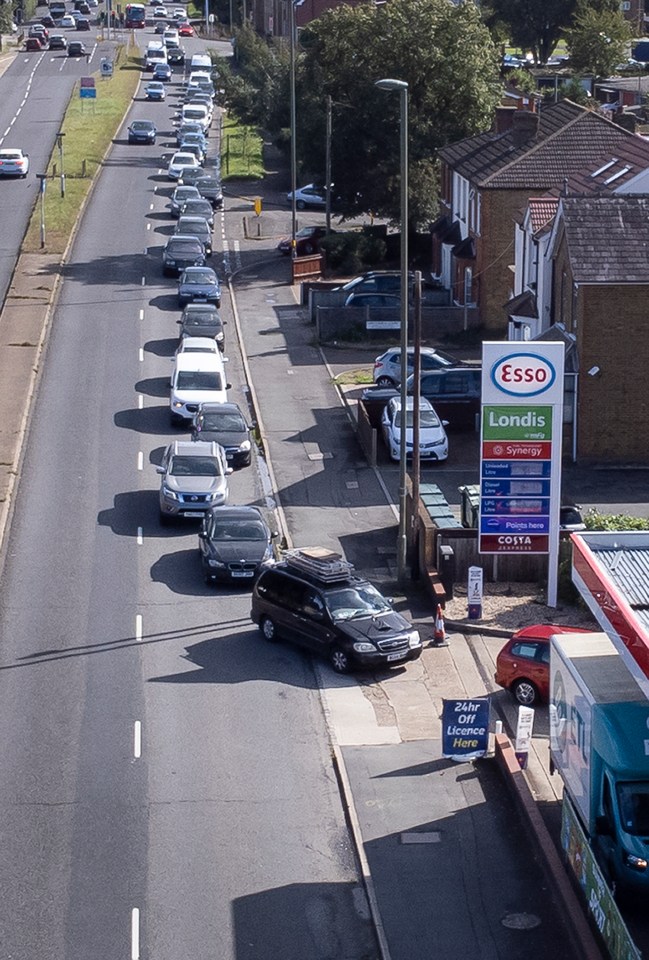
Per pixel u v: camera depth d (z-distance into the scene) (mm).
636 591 23312
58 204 90625
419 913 23375
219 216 93312
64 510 44812
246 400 57344
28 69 148125
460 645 35625
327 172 78812
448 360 57250
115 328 66438
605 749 22125
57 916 23125
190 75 143750
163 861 24984
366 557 41312
